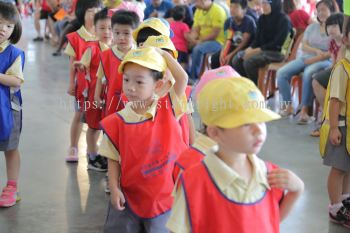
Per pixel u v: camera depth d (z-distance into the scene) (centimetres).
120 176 207
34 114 518
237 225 142
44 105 554
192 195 143
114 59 318
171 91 207
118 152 203
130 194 205
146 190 203
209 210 143
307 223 294
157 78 200
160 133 203
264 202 147
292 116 524
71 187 341
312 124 496
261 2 631
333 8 508
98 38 371
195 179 144
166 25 300
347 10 276
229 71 203
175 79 205
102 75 340
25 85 645
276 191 150
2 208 306
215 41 665
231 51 627
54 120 500
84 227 285
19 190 333
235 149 141
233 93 139
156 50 204
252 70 566
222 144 143
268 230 146
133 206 205
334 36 429
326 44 510
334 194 291
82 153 408
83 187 341
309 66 498
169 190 204
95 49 363
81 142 433
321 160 400
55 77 700
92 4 379
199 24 679
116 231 206
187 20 716
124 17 315
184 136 221
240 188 144
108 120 204
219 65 651
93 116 360
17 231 278
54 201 318
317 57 501
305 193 336
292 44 568
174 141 205
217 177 143
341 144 279
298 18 578
